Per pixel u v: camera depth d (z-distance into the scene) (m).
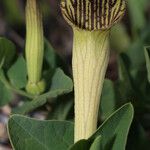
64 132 0.17
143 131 0.19
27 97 0.20
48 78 0.19
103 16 0.15
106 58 0.15
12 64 0.20
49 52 0.21
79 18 0.15
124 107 0.15
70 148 0.15
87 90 0.15
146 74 0.21
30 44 0.18
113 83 0.20
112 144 0.16
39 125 0.16
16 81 0.20
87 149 0.15
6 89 0.21
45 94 0.18
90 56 0.15
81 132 0.16
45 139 0.17
